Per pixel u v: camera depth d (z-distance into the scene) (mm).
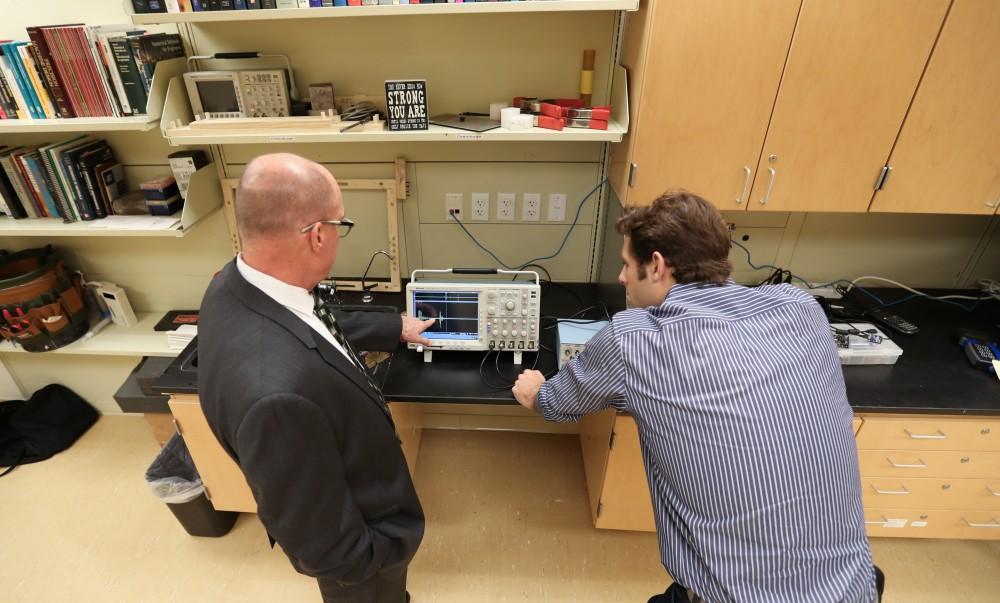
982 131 1438
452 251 2135
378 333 1555
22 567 1879
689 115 1471
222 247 2158
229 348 945
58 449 2361
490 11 1397
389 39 1744
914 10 1312
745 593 977
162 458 1781
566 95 1819
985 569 1887
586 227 2068
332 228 1000
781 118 1460
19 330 2008
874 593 1059
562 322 1682
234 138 1580
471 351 1729
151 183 1842
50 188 1834
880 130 1460
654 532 2037
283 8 1438
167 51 1676
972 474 1657
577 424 2479
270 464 898
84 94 1639
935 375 1628
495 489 2225
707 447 973
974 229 1970
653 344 1023
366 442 1116
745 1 1326
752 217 1976
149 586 1824
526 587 1841
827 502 978
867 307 1975
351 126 1616
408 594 1743
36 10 1746
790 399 969
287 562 1914
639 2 1452
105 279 2260
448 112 1862
